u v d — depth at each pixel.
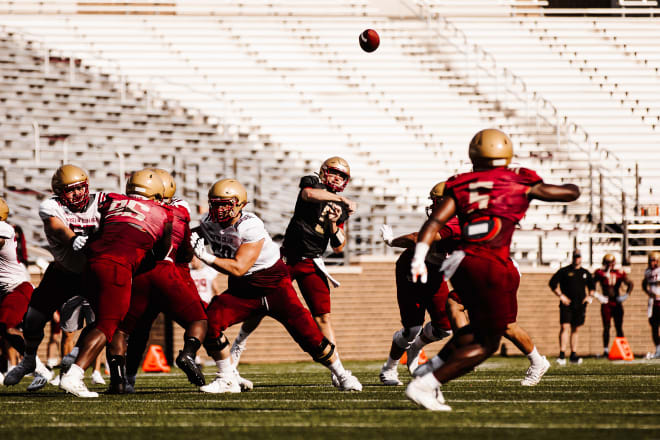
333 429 16.22
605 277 52.69
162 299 24.47
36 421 18.27
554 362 47.81
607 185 73.38
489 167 18.47
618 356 49.25
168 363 47.16
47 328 45.59
